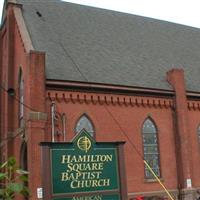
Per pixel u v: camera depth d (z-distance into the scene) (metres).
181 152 26.56
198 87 29.97
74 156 10.98
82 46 28.33
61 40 27.80
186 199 25.69
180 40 35.75
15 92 25.80
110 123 24.84
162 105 27.12
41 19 28.84
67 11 31.47
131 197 24.14
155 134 26.56
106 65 27.55
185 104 27.58
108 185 11.21
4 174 5.51
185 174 26.17
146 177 25.25
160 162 26.12
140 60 30.14
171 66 31.20
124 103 25.64
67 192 10.68
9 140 25.28
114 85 25.27
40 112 21.61
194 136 28.20
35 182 20.59
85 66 26.27
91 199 10.92
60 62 25.39
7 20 27.66
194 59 33.97
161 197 25.14
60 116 23.05
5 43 28.84
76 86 23.78
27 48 23.48
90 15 32.50
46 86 22.80
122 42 31.22
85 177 11.00
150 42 33.12
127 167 24.70
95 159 11.22
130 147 25.19
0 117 27.95
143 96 26.50
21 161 23.41
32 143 21.03
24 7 28.95
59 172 10.72
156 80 28.34
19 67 25.20
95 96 24.58
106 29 31.75
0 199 5.51
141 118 26.09
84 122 24.02
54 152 10.79
